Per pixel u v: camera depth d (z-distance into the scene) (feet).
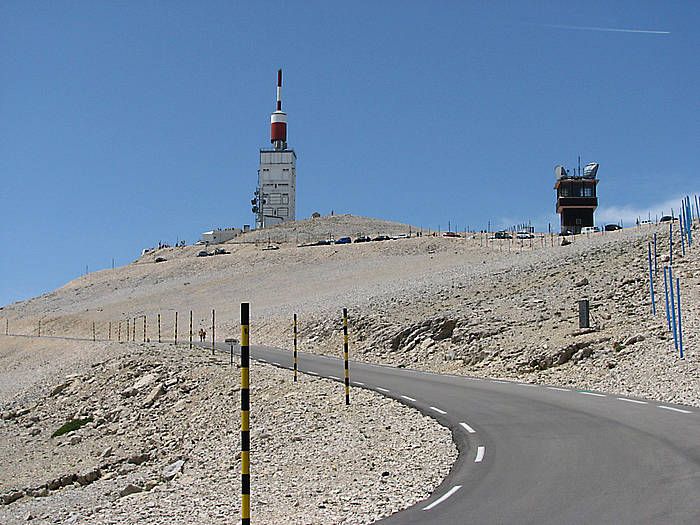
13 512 57.93
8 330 269.85
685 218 147.43
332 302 179.83
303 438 62.34
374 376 92.63
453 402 66.90
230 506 40.93
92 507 53.72
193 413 93.91
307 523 33.45
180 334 202.08
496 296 131.75
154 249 450.30
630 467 38.73
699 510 30.17
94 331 225.15
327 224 490.90
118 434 94.27
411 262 263.08
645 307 103.55
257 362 114.62
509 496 34.42
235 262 334.65
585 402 64.18
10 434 103.50
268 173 487.20
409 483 40.34
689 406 59.62
